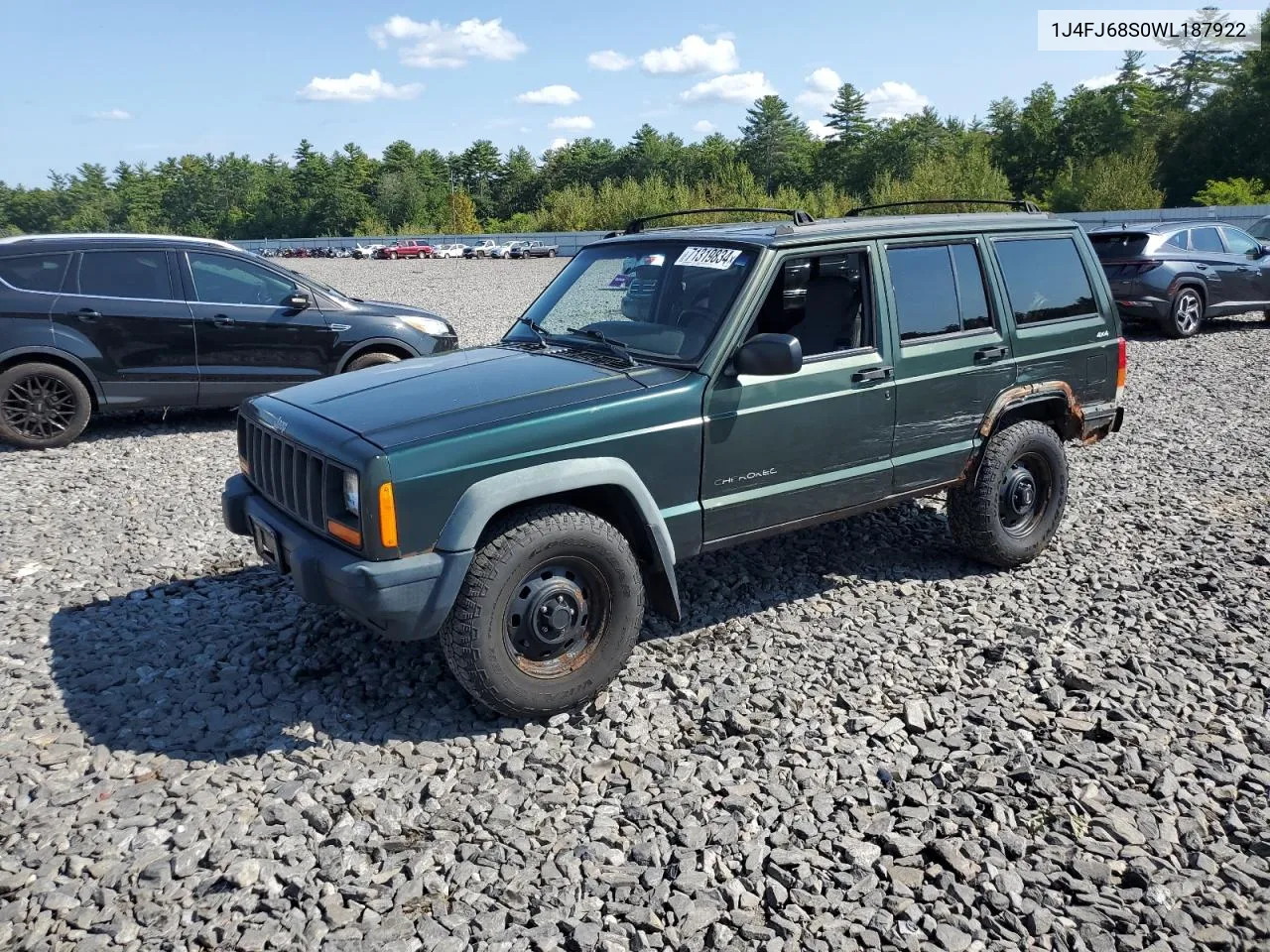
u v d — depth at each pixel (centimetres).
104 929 268
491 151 14275
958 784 339
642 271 465
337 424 367
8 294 808
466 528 344
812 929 271
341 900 281
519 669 367
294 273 925
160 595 503
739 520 426
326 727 374
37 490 704
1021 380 522
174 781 335
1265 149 7362
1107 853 304
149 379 859
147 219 16888
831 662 430
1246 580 525
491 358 445
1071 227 564
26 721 376
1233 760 356
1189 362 1222
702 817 320
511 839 307
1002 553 529
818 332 443
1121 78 9419
